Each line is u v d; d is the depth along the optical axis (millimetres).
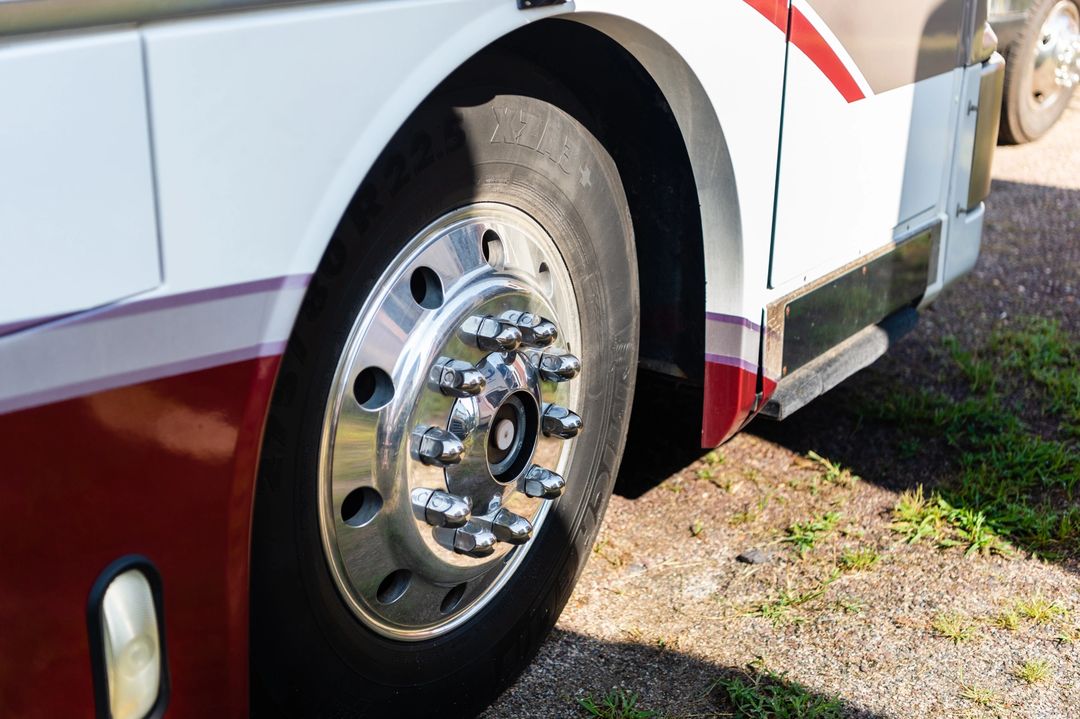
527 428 2049
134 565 1355
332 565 1777
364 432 1746
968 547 2770
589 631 2455
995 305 4402
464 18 1611
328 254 1631
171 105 1292
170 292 1324
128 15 1248
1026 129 6641
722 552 2771
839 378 2658
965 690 2256
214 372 1386
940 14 2760
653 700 2238
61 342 1236
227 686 1516
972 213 3283
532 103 1929
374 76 1502
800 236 2426
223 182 1354
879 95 2576
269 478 1619
